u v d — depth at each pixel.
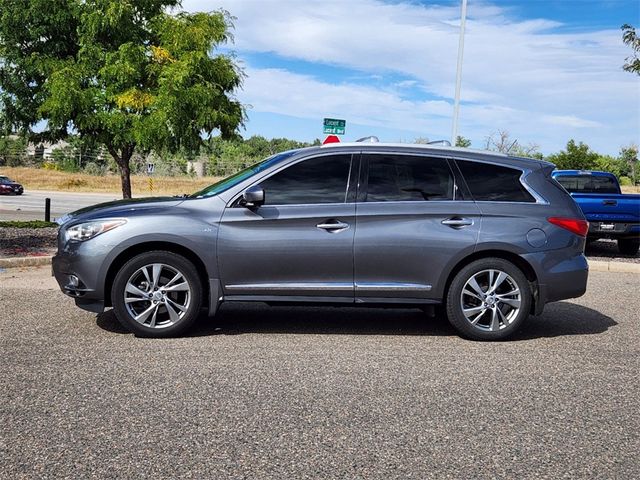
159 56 11.09
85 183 47.69
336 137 12.84
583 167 45.56
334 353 5.55
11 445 3.50
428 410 4.19
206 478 3.15
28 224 16.34
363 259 6.00
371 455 3.47
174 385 4.57
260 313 7.23
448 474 3.26
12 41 11.41
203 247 5.88
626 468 3.38
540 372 5.12
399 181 6.18
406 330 6.55
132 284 5.88
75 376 4.73
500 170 6.33
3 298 7.60
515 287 6.11
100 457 3.37
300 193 6.08
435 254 6.02
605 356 5.66
